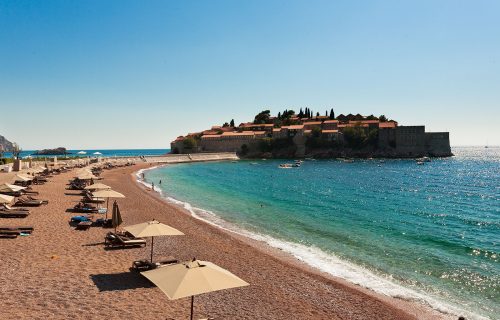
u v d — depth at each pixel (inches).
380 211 1865.2
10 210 1205.7
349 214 1734.7
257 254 983.0
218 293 689.0
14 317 513.0
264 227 1384.1
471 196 2628.0
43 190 1818.4
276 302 670.5
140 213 1492.4
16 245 861.8
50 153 7450.8
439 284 815.1
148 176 3865.7
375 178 4050.2
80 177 1764.3
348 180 3767.2
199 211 1713.8
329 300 695.7
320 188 2967.5
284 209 1833.2
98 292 629.6
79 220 1134.4
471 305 706.8
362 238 1236.5
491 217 1759.4
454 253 1072.2
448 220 1652.3
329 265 933.8
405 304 705.0
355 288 777.6
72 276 693.9
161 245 986.1
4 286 621.3
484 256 1045.2
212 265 479.2
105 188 1397.6
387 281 829.8
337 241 1188.5
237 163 7032.5
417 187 3201.3
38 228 1038.4
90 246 900.6
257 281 776.9
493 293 767.1
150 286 671.1
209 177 3892.7
